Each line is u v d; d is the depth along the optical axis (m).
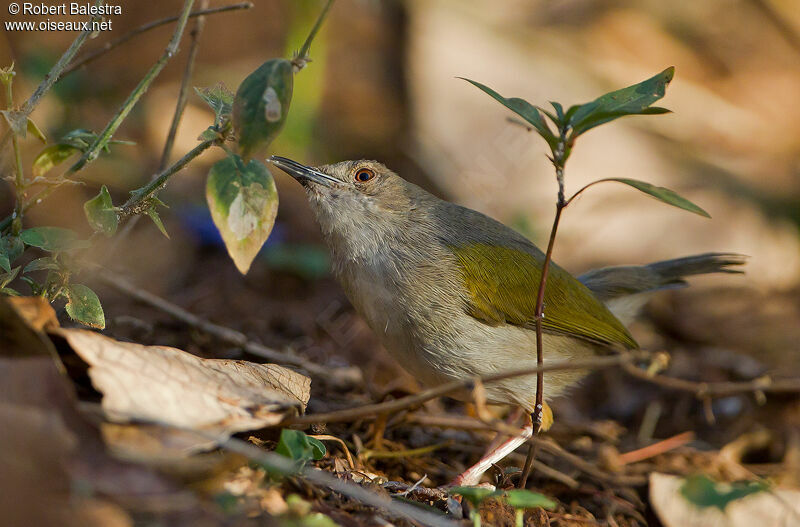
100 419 5.49
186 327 10.73
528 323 9.39
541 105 19.62
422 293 8.98
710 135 20.56
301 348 12.03
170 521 5.25
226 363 6.72
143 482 5.26
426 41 20.09
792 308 16.11
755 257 17.52
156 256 13.59
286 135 16.19
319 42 15.67
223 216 6.25
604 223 17.59
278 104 6.14
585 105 6.49
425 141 18.56
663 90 6.40
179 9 17.62
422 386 11.38
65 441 5.20
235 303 13.04
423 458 9.45
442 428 9.66
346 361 11.81
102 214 6.56
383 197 9.30
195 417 5.84
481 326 9.17
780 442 11.23
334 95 19.59
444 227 9.45
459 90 19.44
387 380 11.50
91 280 9.91
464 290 9.07
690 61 22.59
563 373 9.76
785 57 23.20
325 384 10.43
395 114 19.34
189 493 5.42
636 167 18.67
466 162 18.31
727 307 16.00
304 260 14.05
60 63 6.83
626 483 9.52
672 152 19.28
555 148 6.58
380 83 20.00
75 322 8.05
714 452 10.87
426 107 19.09
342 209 9.24
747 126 20.91
